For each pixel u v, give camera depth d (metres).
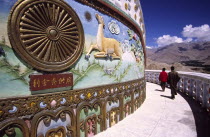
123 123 4.56
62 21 2.92
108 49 4.15
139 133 3.93
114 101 4.41
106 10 4.10
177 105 6.59
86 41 3.49
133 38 5.60
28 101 2.47
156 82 14.62
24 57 2.42
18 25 2.35
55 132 2.86
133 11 5.64
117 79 4.56
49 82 2.77
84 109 3.44
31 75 2.52
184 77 9.18
